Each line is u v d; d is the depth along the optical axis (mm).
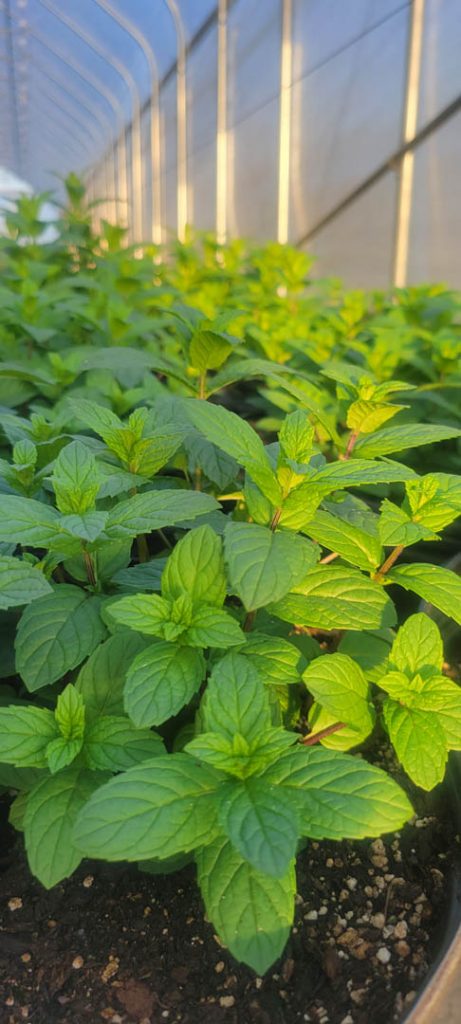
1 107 4039
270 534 302
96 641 330
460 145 1098
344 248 1497
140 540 447
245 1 1786
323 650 442
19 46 2963
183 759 283
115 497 416
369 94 1321
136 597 308
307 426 317
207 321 468
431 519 338
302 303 1017
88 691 323
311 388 563
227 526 303
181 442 404
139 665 296
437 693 317
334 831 253
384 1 1236
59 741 300
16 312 781
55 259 1265
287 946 325
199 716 324
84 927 334
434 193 1181
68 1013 303
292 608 326
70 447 327
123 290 1030
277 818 249
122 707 322
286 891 274
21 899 346
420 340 793
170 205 2625
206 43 2064
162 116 2594
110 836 251
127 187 3346
